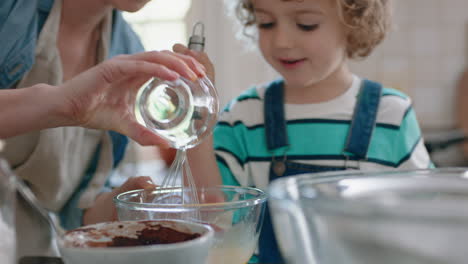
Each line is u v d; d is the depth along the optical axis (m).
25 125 0.69
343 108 1.06
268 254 0.98
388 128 1.04
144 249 0.40
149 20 2.42
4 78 0.87
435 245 0.28
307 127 1.05
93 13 0.93
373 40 1.08
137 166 1.57
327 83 1.08
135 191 0.60
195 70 0.65
